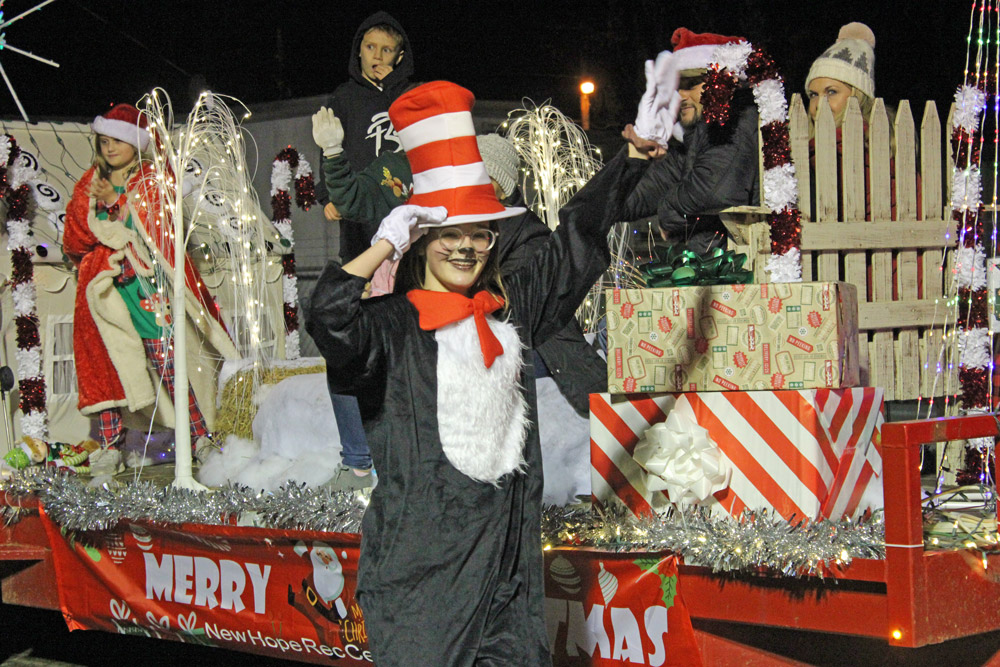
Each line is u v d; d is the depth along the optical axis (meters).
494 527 2.64
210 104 5.88
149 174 5.35
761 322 3.24
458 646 2.55
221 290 6.41
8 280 5.53
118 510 4.09
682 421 3.27
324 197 4.77
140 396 5.24
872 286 4.20
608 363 3.43
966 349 4.21
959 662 3.41
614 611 3.17
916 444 2.79
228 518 3.83
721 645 3.12
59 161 6.39
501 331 2.75
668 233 4.45
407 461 2.66
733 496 3.26
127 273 5.36
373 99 5.19
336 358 2.62
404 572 2.60
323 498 3.61
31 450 5.11
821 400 3.16
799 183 3.94
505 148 4.01
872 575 2.82
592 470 3.47
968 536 3.13
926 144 4.30
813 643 3.28
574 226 2.91
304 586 3.62
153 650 5.03
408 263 2.87
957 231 4.30
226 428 5.39
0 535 4.59
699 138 4.08
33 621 5.62
